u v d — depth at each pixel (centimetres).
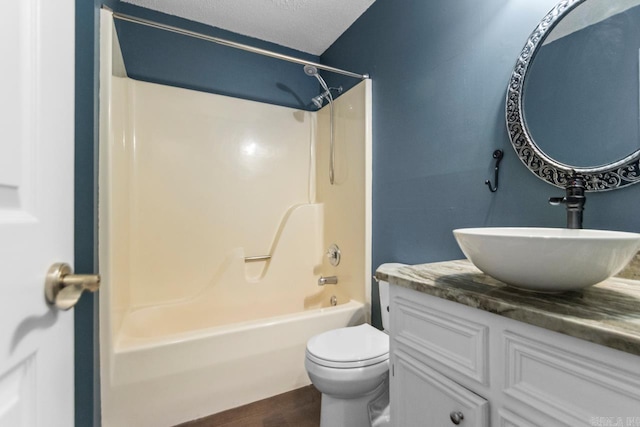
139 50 199
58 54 51
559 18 99
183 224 209
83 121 105
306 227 236
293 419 144
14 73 40
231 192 224
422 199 152
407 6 164
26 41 43
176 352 139
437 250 144
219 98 221
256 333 156
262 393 158
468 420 68
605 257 57
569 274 60
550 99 101
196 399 143
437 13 145
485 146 122
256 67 236
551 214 101
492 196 119
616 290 71
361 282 193
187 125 211
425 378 80
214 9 200
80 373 99
